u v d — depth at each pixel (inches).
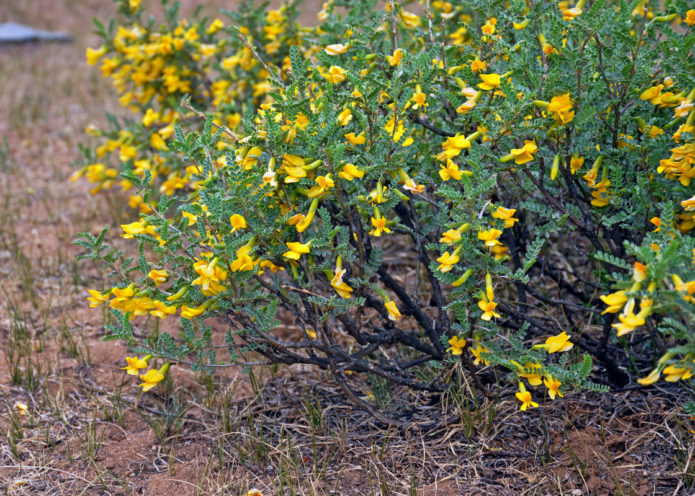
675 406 98.6
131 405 114.0
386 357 119.8
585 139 89.7
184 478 97.0
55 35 384.5
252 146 85.4
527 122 84.7
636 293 67.8
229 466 98.7
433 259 120.3
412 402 109.0
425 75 92.3
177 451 102.9
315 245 83.9
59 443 105.2
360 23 120.9
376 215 85.6
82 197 201.6
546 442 94.2
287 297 94.7
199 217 87.1
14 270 159.5
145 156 175.5
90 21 417.4
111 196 201.0
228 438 104.9
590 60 89.4
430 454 97.5
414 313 105.0
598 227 98.4
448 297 89.4
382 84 86.7
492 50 102.3
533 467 92.9
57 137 248.2
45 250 169.9
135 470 99.3
